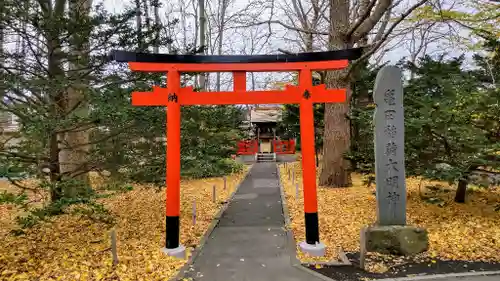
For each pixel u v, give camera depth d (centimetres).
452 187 1144
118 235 750
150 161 856
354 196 1118
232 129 1755
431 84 1002
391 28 932
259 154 2856
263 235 769
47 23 612
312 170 659
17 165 592
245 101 664
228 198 1231
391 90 686
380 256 624
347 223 823
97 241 705
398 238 630
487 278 515
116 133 751
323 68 659
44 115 621
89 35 668
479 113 799
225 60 654
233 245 702
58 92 669
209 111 1240
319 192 1194
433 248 646
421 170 840
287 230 799
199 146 1079
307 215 658
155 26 824
